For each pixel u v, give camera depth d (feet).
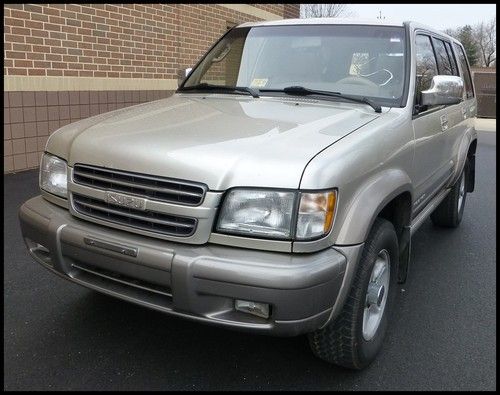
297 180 8.20
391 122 10.90
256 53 14.06
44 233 9.86
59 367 10.02
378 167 9.87
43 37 23.98
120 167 9.12
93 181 9.52
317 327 8.56
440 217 19.19
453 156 16.72
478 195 26.05
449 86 12.45
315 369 10.29
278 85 13.00
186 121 10.46
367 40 13.24
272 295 7.97
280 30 14.44
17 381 9.55
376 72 12.57
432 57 14.84
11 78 22.98
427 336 11.74
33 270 14.33
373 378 10.11
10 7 22.44
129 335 11.21
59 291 13.12
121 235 9.05
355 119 10.70
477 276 15.25
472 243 18.26
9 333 11.11
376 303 10.27
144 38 29.35
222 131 9.65
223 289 8.14
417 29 13.92
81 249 9.32
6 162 23.56
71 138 10.32
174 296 8.49
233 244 8.41
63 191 10.18
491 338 11.75
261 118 10.55
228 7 35.88
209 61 15.12
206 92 13.70
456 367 10.59
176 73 32.07
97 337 11.09
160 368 10.12
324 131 9.71
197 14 33.12
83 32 25.76
